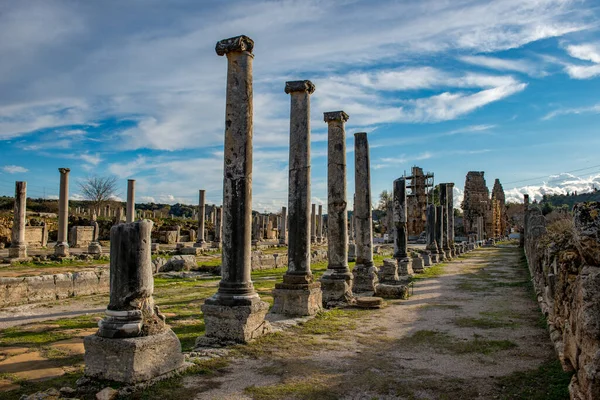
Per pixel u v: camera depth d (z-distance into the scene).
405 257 24.95
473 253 45.81
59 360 8.84
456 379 7.68
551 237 15.54
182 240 55.22
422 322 12.39
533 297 16.59
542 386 7.18
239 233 10.38
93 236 46.53
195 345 9.82
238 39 10.47
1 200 68.19
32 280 16.09
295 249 13.16
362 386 7.34
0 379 7.71
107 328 7.34
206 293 18.05
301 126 13.27
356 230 18.80
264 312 10.62
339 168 15.77
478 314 13.51
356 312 13.82
